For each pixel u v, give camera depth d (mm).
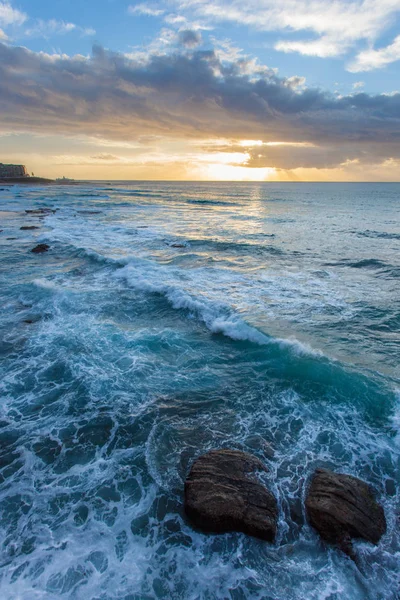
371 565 3654
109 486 4625
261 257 17781
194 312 10469
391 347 8305
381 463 4996
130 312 10508
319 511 4105
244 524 3967
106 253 18031
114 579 3488
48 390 6645
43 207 43938
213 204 52156
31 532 3963
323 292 12211
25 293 11859
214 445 5379
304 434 5582
